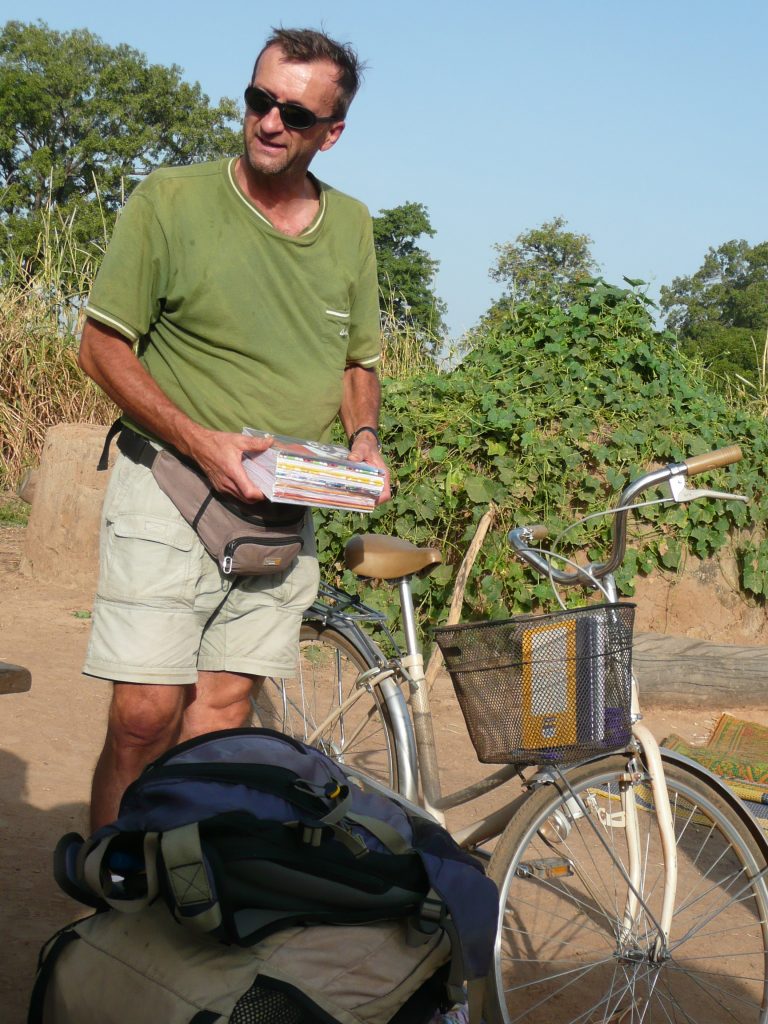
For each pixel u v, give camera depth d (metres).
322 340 2.85
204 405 2.77
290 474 2.61
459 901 2.04
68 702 5.10
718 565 6.70
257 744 2.14
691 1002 3.02
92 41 51.25
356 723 3.45
